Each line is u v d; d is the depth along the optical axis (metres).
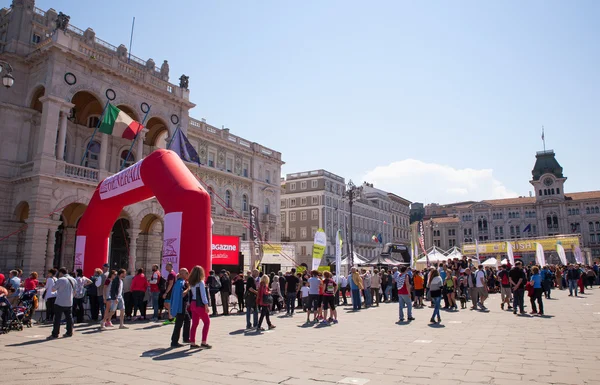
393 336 11.51
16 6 28.19
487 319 14.98
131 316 16.39
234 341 10.95
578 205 90.06
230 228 46.53
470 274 19.11
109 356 8.95
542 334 11.38
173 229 14.05
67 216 30.39
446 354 8.86
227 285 18.25
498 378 6.80
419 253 40.69
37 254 24.23
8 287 14.18
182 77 35.19
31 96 27.61
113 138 32.94
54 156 25.77
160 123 34.84
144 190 16.88
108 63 29.47
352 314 17.95
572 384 6.38
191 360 8.49
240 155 50.09
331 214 72.12
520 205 94.44
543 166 96.94
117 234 33.53
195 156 30.11
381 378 6.89
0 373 7.43
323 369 7.61
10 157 26.72
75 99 30.52
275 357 8.77
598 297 24.00
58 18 26.62
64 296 11.74
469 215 99.00
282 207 74.25
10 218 26.28
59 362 8.37
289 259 32.47
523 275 16.73
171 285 13.54
